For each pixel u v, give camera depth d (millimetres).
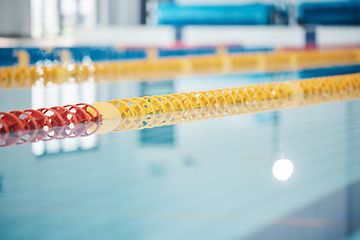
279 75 13141
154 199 2811
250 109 6773
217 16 24516
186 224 2410
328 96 8352
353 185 3041
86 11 22953
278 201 2750
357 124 5457
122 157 3920
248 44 21984
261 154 4004
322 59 19844
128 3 22906
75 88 9766
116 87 10008
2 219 2498
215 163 3705
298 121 5719
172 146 4359
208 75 13234
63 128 5344
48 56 14641
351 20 25109
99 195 2896
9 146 4363
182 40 21484
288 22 25453
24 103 7402
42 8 22625
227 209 2623
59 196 2883
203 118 6000
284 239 2223
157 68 15109
